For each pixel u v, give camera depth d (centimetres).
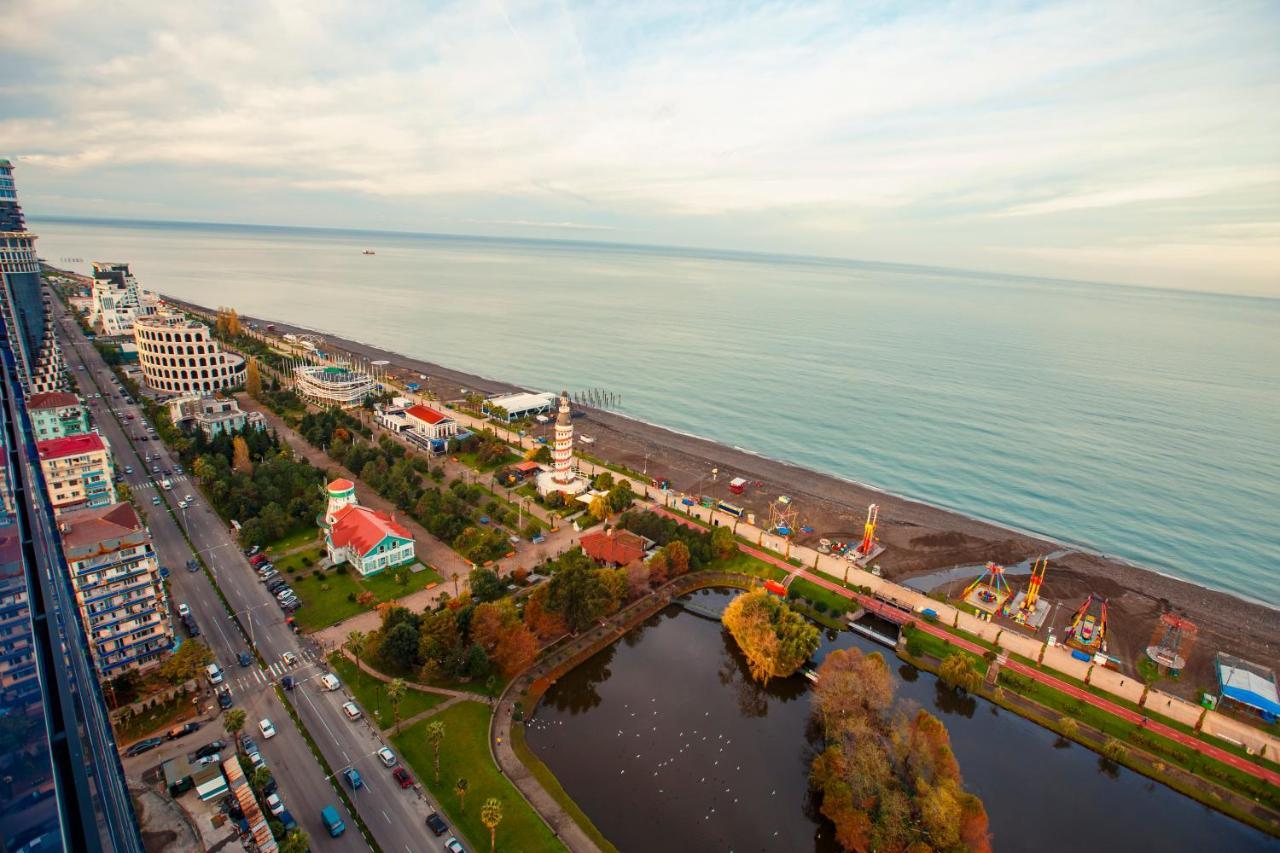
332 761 10281
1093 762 11931
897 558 18662
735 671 13888
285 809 9238
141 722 10669
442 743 10881
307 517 17500
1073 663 14400
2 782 2541
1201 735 12475
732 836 10025
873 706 11388
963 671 13238
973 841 9394
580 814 10050
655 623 15412
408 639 12244
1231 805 10962
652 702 12812
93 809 2625
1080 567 18662
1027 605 16250
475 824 9494
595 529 18588
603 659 14025
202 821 8500
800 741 12062
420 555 16612
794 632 13475
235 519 17212
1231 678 13575
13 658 3136
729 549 17725
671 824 10144
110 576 11225
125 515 12469
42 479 5147
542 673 12988
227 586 14612
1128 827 10650
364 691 11838
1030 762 11869
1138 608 16750
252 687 11675
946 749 10588
